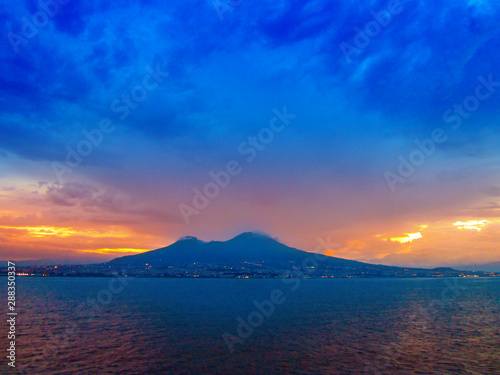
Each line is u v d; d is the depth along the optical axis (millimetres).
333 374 30625
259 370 31688
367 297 122500
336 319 63312
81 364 33188
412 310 79938
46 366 32438
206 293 139875
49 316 65875
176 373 30734
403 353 37844
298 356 36344
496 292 157500
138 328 52281
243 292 148750
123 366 32594
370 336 47188
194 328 52281
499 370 31969
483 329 54188
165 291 153125
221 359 35062
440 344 42500
